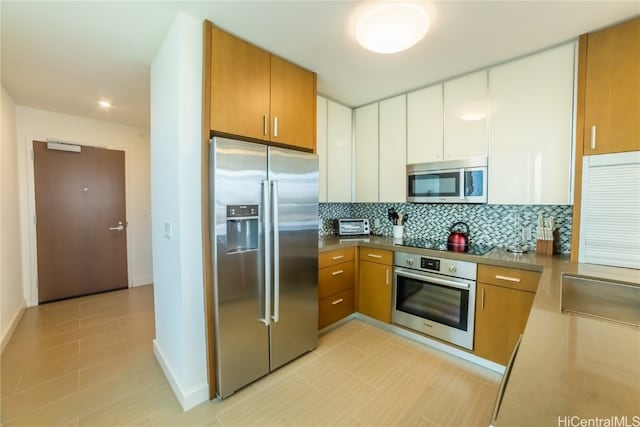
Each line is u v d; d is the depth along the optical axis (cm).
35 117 330
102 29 175
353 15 163
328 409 169
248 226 197
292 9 157
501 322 201
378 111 302
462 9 156
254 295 190
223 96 176
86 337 258
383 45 165
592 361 73
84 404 172
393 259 262
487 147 227
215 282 171
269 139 202
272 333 201
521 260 194
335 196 305
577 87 181
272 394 182
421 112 266
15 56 208
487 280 206
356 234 337
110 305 338
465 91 237
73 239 362
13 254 290
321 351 234
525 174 210
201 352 176
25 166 325
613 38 167
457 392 184
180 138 165
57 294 352
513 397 58
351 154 323
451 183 245
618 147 166
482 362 212
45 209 342
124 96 288
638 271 160
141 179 418
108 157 387
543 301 120
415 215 313
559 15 160
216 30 172
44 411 166
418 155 270
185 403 168
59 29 175
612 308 147
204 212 171
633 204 162
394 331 267
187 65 165
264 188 188
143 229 421
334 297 269
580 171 179
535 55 203
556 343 83
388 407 171
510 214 247
